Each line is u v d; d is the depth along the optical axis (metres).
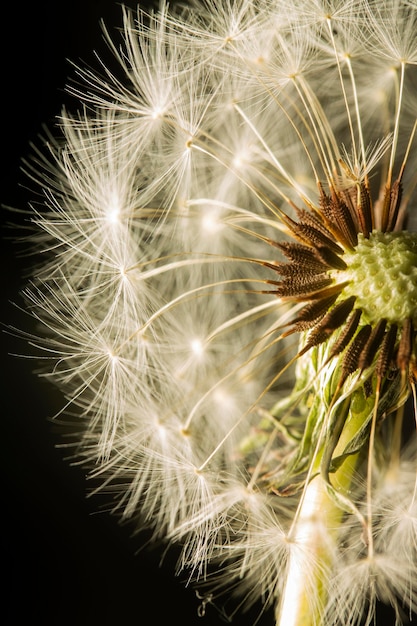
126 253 0.09
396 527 0.09
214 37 0.09
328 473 0.09
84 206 0.09
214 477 0.09
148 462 0.09
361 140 0.09
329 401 0.09
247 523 0.09
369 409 0.09
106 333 0.09
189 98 0.09
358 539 0.09
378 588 0.09
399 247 0.09
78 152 0.09
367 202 0.09
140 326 0.09
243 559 0.09
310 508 0.09
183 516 0.09
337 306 0.09
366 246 0.09
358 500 0.09
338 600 0.09
